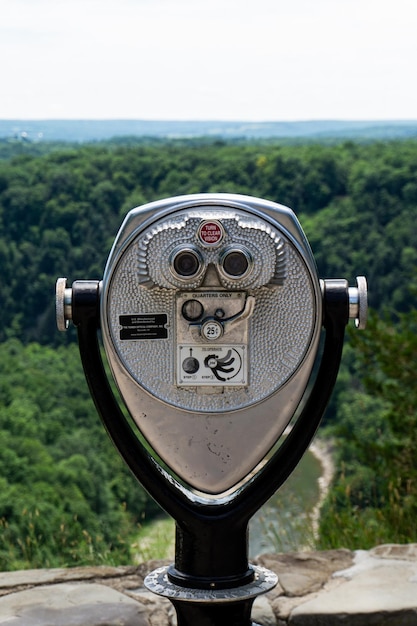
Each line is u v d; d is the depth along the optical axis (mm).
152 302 2145
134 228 2131
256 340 2158
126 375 2160
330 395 2225
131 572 3090
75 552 4020
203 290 2135
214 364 2152
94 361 2230
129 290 2143
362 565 3098
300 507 4852
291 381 2166
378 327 6398
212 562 2215
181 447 2193
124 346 2154
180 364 2150
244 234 2121
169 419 2178
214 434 2184
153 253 2121
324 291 2193
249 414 2178
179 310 2139
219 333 2137
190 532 2219
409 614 2768
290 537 4340
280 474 2223
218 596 2168
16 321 40406
